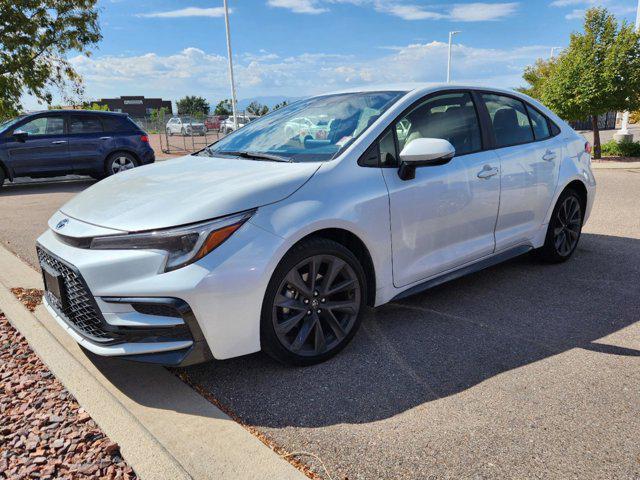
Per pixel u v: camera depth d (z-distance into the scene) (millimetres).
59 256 2734
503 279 4469
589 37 13039
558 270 4688
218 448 2232
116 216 2729
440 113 3707
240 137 3979
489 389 2719
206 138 30062
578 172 4711
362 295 3152
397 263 3318
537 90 17812
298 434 2369
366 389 2748
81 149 11242
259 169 3104
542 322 3572
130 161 11883
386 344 3271
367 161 3191
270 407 2596
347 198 3000
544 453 2199
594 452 2199
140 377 2877
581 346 3203
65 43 16250
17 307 3703
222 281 2543
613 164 12969
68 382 2701
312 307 2947
